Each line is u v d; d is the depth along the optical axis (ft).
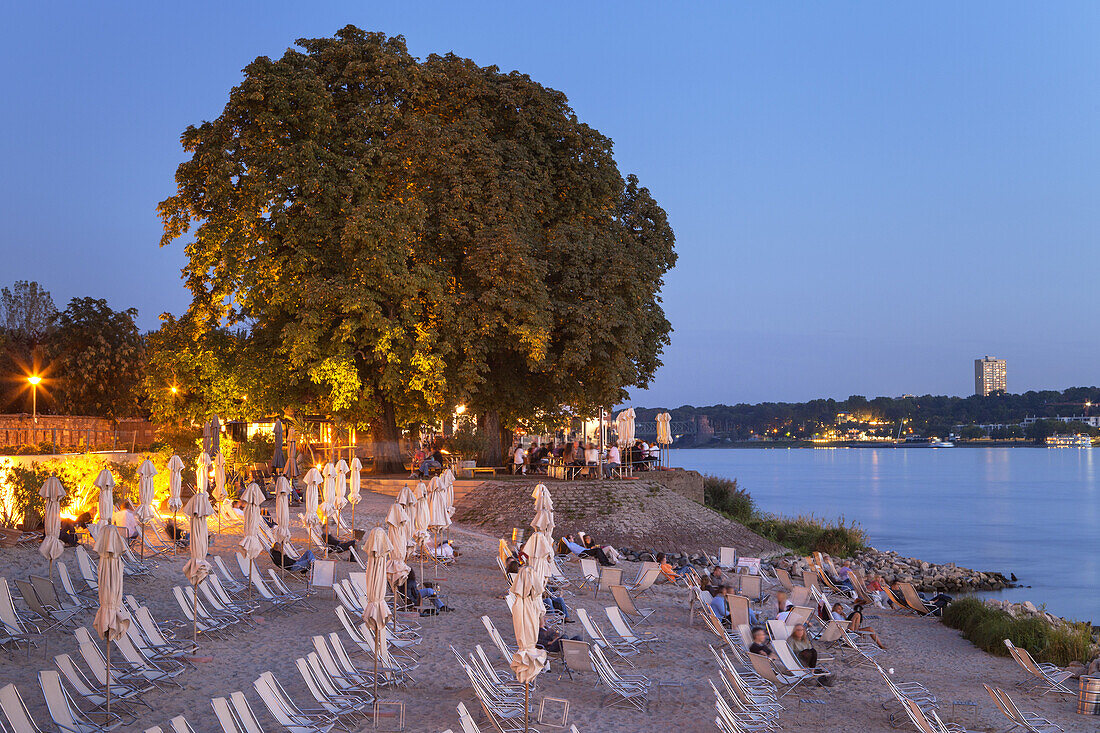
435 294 120.16
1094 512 255.29
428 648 55.06
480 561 90.12
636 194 157.07
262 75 120.06
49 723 37.24
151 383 124.98
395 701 42.83
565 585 78.74
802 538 135.85
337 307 116.88
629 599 64.90
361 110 122.11
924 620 79.05
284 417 127.85
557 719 43.68
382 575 42.47
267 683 37.40
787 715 47.60
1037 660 64.69
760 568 92.32
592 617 67.56
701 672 53.62
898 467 623.77
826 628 58.95
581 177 140.56
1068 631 68.44
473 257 122.83
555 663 53.67
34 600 50.11
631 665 54.54
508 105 137.49
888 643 67.67
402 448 154.61
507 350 133.08
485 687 43.16
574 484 119.75
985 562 149.89
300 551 82.79
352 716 41.65
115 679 41.88
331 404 120.88
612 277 130.52
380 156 122.93
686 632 64.54
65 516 85.56
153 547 78.28
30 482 79.36
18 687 41.65
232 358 125.08
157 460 113.80
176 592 53.06
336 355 115.03
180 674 46.29
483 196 127.13
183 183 124.36
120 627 38.52
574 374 134.51
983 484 404.98
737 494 159.63
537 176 135.74
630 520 116.47
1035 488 375.45
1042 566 145.07
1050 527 211.82
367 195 120.67
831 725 46.24
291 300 118.42
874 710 49.06
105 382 192.13
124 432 162.91
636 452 146.30
